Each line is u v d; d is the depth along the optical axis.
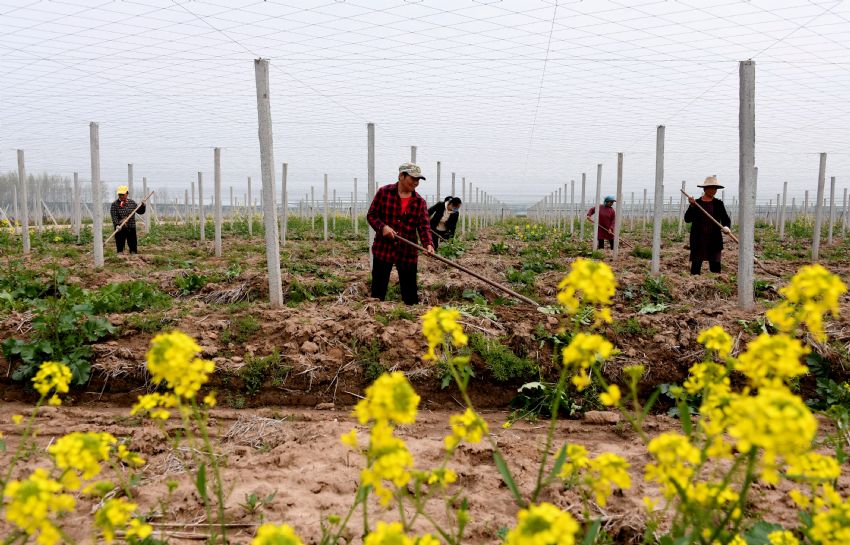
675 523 1.97
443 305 7.62
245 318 6.25
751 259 6.83
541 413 5.13
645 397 5.38
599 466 1.93
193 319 6.29
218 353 5.61
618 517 3.20
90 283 9.39
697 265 10.22
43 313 5.69
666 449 1.78
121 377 5.30
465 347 5.57
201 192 19.22
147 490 3.46
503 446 4.20
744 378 5.49
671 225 32.47
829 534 1.78
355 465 3.84
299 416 4.93
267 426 4.61
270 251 6.80
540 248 15.73
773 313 1.98
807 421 1.34
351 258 13.45
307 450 4.05
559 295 1.97
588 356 1.88
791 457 1.54
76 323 5.75
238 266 10.68
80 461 1.89
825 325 6.02
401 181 6.94
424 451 4.05
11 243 16.38
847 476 3.72
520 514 1.57
